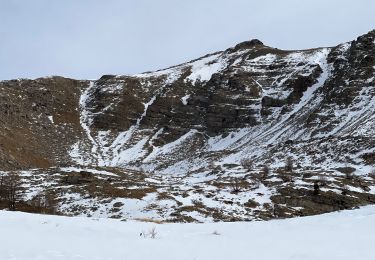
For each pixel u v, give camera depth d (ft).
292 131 522.06
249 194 249.96
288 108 625.00
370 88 542.16
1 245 43.96
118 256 41.39
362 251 43.14
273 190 258.16
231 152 515.09
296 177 295.89
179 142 631.97
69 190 253.24
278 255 43.06
